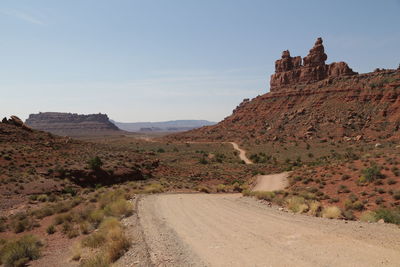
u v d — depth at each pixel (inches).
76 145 2930.6
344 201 916.6
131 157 2588.6
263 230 431.2
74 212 815.1
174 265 312.0
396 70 6250.0
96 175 1765.5
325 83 7052.2
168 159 3659.0
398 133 4279.0
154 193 1237.7
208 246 367.2
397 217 470.0
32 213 894.4
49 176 1577.3
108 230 501.0
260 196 897.5
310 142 4918.8
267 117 7214.6
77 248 471.2
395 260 273.9
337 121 5428.2
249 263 294.0
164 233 453.1
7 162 1724.9
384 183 1026.7
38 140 2667.3
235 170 2856.8
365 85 6063.0
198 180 2226.9
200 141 6904.5
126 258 359.3
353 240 346.9
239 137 6515.8
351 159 1651.1
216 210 667.4
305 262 282.2
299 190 1214.9
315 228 423.8
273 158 3909.9
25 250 495.8
